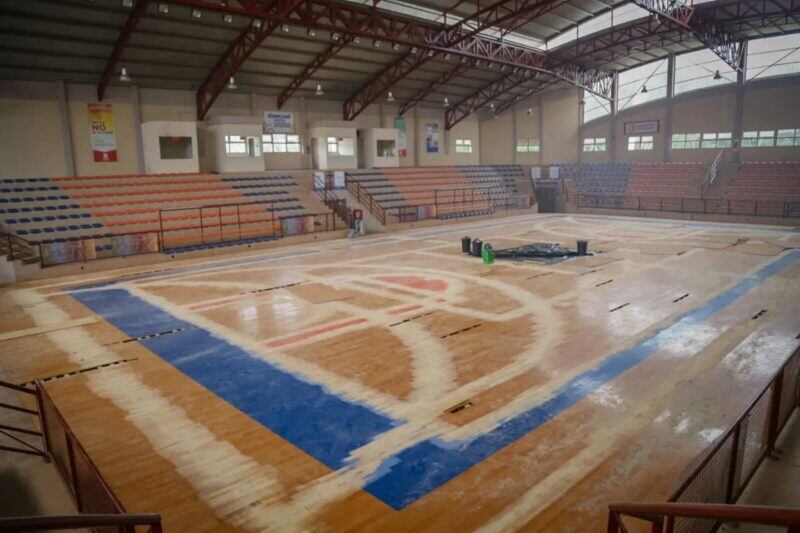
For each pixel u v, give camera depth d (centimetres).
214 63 2620
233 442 701
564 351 1005
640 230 2759
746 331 1106
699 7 2742
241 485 604
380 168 3569
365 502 567
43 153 2414
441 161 4153
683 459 632
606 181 3875
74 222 2188
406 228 3028
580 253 2033
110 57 2333
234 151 2897
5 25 1980
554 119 4162
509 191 4056
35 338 1166
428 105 3997
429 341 1082
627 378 874
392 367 947
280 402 818
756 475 547
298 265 1977
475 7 2591
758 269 1722
